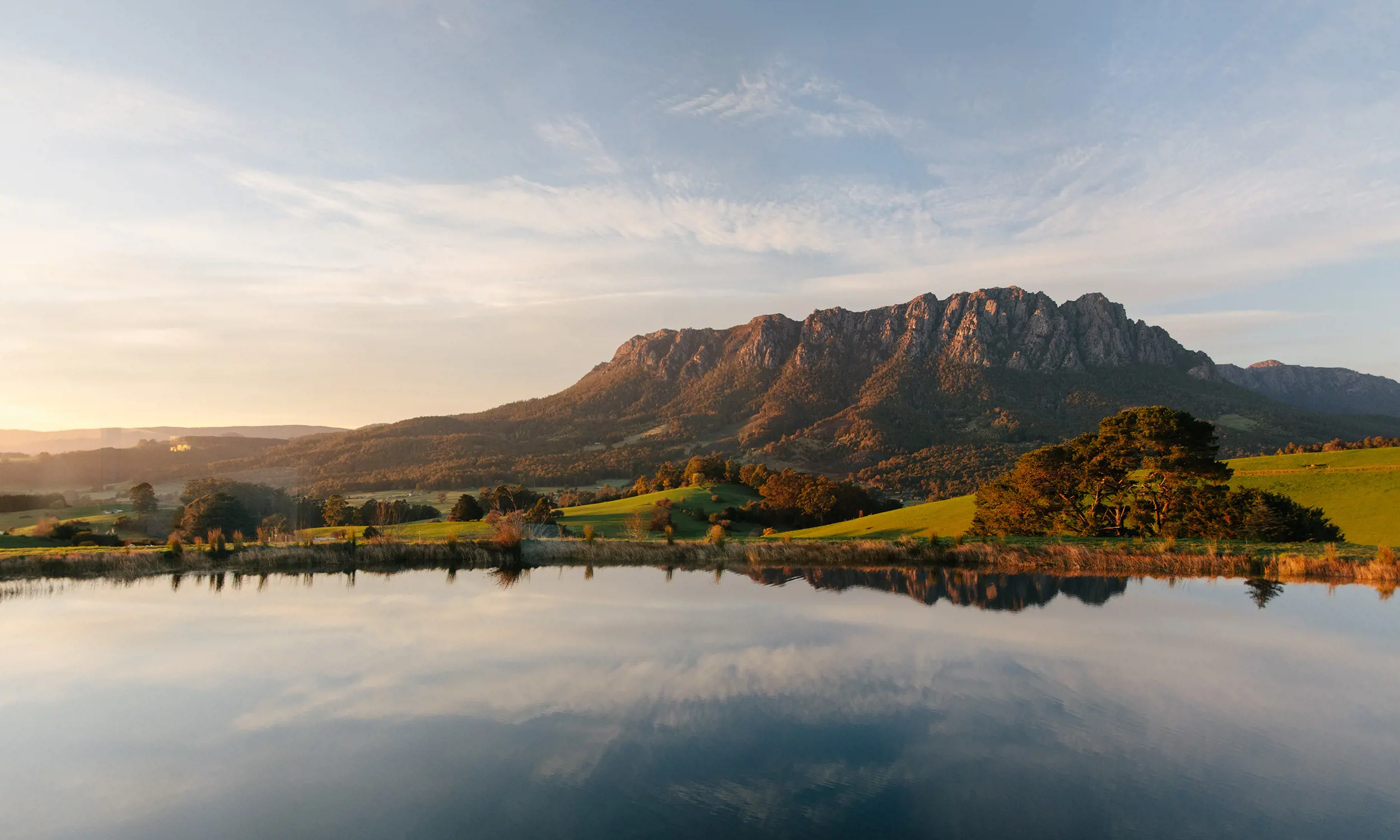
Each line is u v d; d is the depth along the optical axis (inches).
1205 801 411.5
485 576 1339.8
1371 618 910.4
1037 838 369.1
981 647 761.6
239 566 1438.2
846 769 459.5
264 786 436.8
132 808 411.2
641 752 486.9
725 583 1235.9
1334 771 454.6
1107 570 1387.8
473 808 407.5
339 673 672.4
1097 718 551.2
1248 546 1524.4
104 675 665.0
